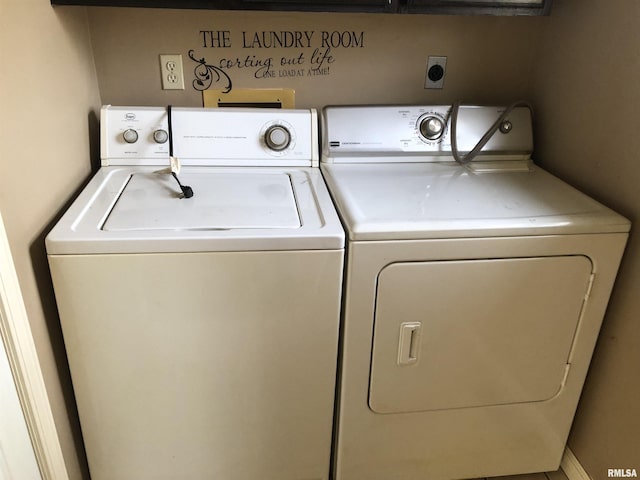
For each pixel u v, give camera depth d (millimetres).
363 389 1353
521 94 1770
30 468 1139
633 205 1288
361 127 1568
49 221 1216
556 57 1589
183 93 1645
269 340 1252
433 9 1378
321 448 1433
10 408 1052
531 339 1357
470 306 1285
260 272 1169
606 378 1426
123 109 1492
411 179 1477
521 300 1302
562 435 1536
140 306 1170
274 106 1697
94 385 1254
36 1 1170
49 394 1202
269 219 1215
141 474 1393
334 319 1248
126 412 1298
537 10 1415
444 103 1758
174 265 1136
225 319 1211
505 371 1391
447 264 1227
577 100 1492
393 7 1359
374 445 1446
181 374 1265
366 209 1256
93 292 1143
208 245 1124
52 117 1248
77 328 1179
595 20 1404
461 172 1551
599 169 1408
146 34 1556
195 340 1226
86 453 1365
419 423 1433
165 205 1271
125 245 1103
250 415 1348
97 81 1590
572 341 1387
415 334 1298
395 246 1188
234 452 1398
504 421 1475
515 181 1490
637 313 1300
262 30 1592
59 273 1113
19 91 1074
